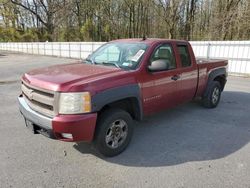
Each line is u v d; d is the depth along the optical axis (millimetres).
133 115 4168
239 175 3264
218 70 6223
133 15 37562
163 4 28062
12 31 42312
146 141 4285
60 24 37500
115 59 4438
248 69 12555
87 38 36875
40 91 3387
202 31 28453
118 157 3727
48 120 3240
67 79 3350
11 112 5762
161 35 33188
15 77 11188
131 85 3773
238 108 6375
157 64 4070
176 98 4898
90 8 37969
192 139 4398
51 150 3896
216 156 3781
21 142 4148
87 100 3232
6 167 3367
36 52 30516
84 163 3533
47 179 3119
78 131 3225
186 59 5125
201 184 3051
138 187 2975
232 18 19469
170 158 3703
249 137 4531
